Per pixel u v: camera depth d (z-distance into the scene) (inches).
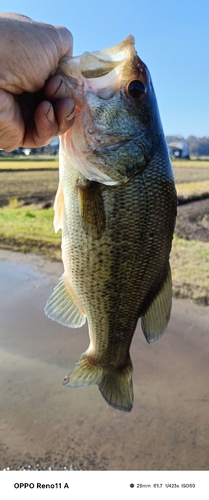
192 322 33.4
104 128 10.6
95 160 10.7
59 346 29.9
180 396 24.2
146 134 11.1
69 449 20.3
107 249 11.6
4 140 9.3
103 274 11.9
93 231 11.5
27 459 19.7
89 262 11.9
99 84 10.4
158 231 11.7
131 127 10.9
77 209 11.5
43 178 140.8
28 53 8.3
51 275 45.6
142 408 23.2
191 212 81.7
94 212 11.2
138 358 28.4
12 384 25.2
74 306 13.0
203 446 20.5
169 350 29.4
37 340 30.7
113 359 13.5
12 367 27.0
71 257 12.1
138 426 21.9
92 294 12.3
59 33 9.2
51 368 27.0
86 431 21.5
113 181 11.0
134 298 12.4
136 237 11.5
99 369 13.7
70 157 10.6
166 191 11.6
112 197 11.2
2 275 45.1
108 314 12.5
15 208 87.0
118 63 10.7
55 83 8.7
